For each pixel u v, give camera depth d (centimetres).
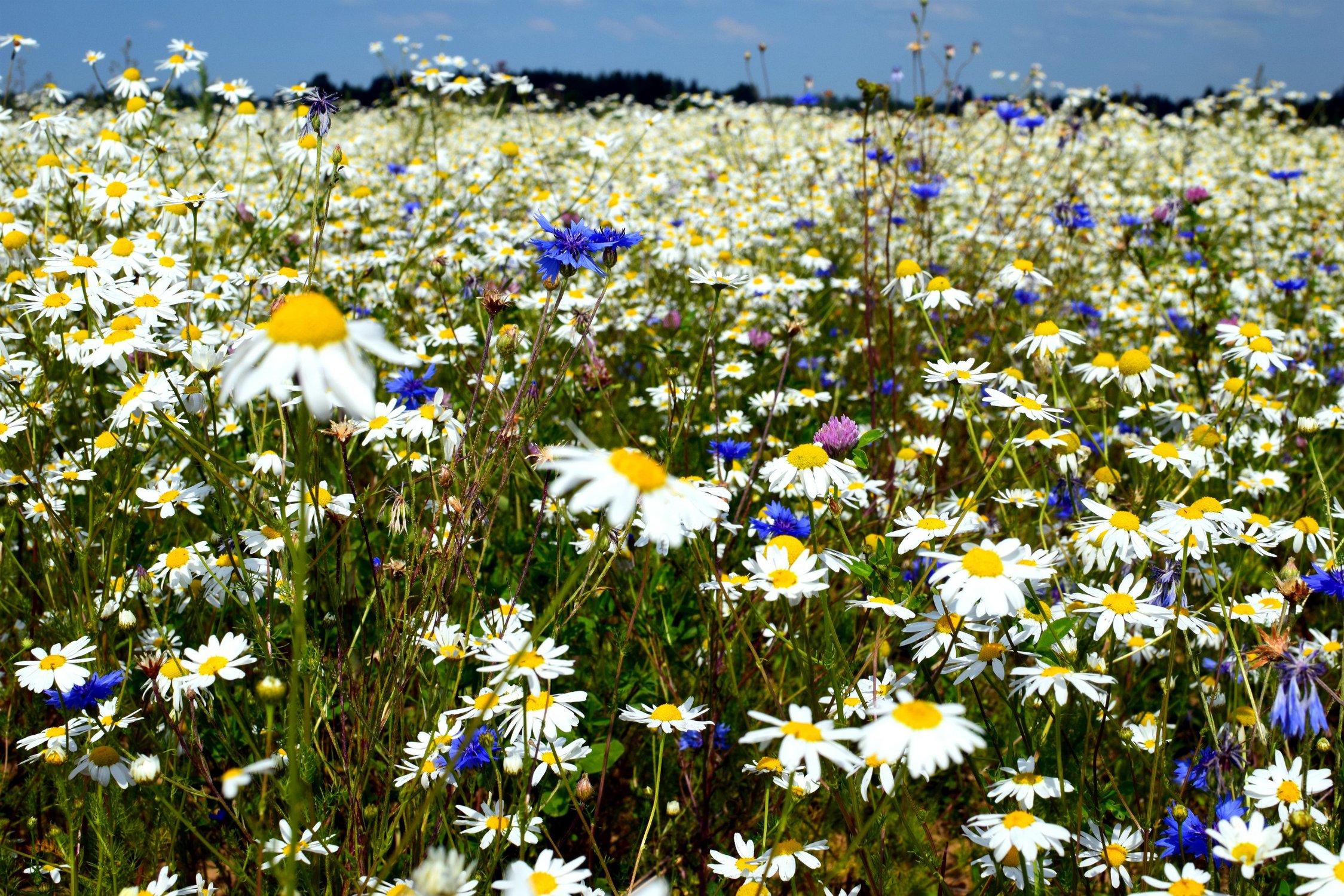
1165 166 1130
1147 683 291
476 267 536
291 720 136
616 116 1520
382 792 236
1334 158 1238
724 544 303
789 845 196
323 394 122
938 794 279
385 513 246
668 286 632
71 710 246
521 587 246
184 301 274
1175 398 451
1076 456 280
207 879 235
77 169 443
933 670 212
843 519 332
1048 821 218
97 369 363
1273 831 167
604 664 283
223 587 240
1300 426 292
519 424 240
